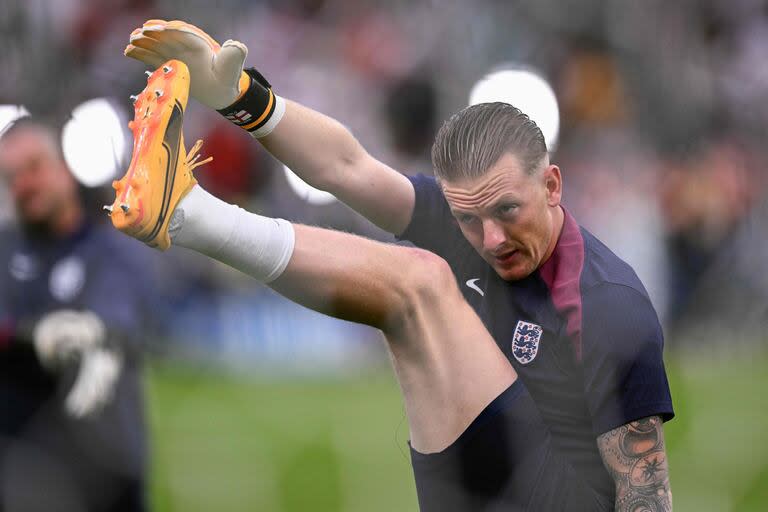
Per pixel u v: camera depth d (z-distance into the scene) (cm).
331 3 3281
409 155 3259
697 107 3659
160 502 1598
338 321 2836
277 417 2167
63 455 1285
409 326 984
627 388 962
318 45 3234
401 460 1895
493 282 1052
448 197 982
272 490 1686
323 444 1975
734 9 3778
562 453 1030
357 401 2375
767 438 2086
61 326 1262
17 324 1262
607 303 972
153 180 845
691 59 3691
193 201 877
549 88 3444
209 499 1633
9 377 1262
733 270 3462
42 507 1279
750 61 3788
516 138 970
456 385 1013
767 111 3753
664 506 965
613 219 3350
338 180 1091
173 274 2652
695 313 3409
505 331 1035
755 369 2870
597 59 3566
